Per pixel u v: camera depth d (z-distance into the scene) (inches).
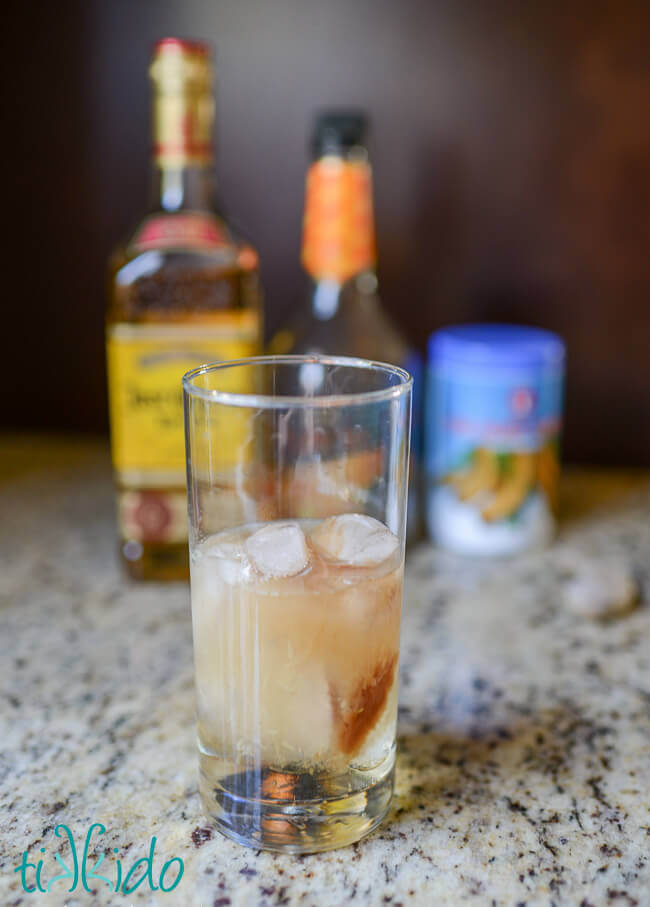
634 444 27.3
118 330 20.8
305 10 25.1
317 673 13.8
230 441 14.4
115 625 20.1
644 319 26.2
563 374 26.8
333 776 14.2
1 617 20.3
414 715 17.3
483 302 26.5
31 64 26.2
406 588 21.7
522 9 24.5
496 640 19.7
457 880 13.9
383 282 26.7
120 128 26.4
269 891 13.8
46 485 26.7
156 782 15.7
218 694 14.2
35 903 13.6
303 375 15.6
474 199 25.8
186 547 21.7
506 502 22.8
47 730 16.9
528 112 25.1
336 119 21.9
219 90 26.0
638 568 22.5
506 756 16.3
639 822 14.9
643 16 24.2
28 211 27.4
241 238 21.3
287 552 13.7
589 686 18.2
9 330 28.6
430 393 26.7
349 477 14.7
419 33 24.9
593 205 25.5
